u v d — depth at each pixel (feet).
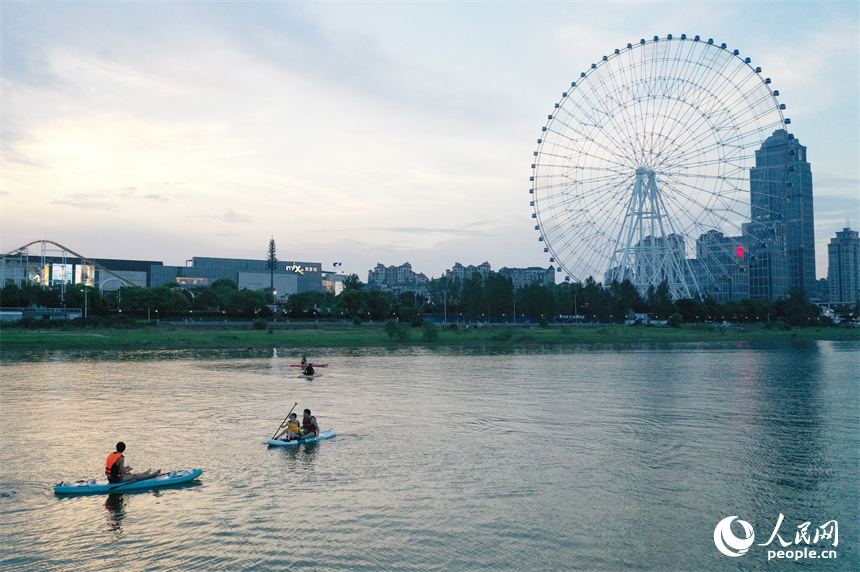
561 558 76.64
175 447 128.67
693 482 106.32
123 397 196.85
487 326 651.66
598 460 119.75
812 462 119.44
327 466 114.11
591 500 96.78
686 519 89.66
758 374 268.82
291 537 81.76
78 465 115.55
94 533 83.20
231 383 233.14
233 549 78.18
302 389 216.33
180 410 172.76
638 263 560.20
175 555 76.64
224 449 127.03
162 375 258.98
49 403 184.75
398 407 178.60
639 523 87.81
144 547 78.84
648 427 150.92
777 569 75.00
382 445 130.82
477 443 132.98
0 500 95.71
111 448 128.26
